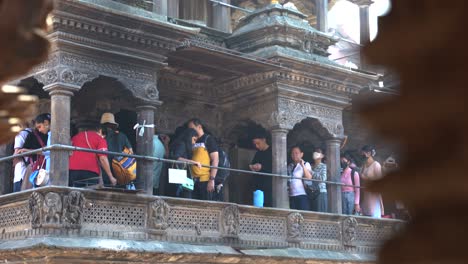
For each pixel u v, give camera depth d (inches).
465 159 56.0
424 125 57.6
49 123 653.9
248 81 751.7
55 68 600.1
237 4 964.0
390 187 58.9
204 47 681.6
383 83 804.0
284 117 735.7
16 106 91.5
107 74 626.8
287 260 693.3
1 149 689.6
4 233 605.6
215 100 790.5
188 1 837.2
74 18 600.1
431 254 56.7
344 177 794.8
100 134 627.5
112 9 613.9
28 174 627.2
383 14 60.3
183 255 618.5
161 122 757.9
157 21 638.5
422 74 57.8
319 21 805.9
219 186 714.2
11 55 71.7
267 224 700.0
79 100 685.9
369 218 774.5
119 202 603.5
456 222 56.1
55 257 561.0
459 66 56.5
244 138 818.8
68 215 575.5
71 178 609.0
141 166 639.8
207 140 700.0
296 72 737.0
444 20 57.1
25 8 71.5
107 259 582.6
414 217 58.2
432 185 57.1
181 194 683.4
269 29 732.7
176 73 758.5
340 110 784.3
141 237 610.5
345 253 751.1
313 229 735.1
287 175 740.7
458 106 56.3
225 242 663.1
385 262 58.5
